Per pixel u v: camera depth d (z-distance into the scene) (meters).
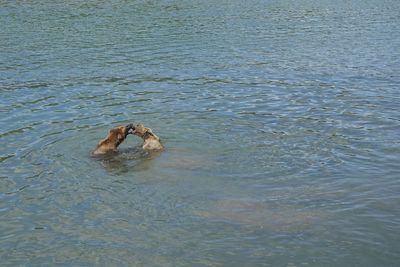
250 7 42.44
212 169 11.82
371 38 29.61
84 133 14.46
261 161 12.30
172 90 18.97
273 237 9.12
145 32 30.67
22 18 35.03
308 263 8.42
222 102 17.38
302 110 16.45
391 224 9.48
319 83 19.91
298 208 10.08
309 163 12.22
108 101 17.66
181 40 28.53
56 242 9.20
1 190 11.13
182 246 8.94
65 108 16.88
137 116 15.89
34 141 13.91
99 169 11.95
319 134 14.21
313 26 33.97
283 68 22.44
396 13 39.88
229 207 10.14
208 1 45.41
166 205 10.28
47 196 10.82
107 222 9.76
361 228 9.35
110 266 8.49
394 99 17.75
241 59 24.16
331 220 9.62
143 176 11.52
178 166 11.98
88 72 21.70
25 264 8.61
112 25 32.84
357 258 8.53
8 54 24.97
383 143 13.54
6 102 17.56
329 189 10.90
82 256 8.77
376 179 11.38
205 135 14.05
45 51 25.61
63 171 11.94
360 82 20.08
